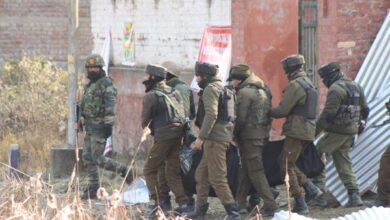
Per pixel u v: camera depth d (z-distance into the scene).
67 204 33.22
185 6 59.94
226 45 54.62
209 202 46.72
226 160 42.72
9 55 102.06
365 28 47.16
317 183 44.72
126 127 65.19
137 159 62.69
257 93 41.22
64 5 101.06
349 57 46.84
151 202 44.75
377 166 44.28
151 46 63.50
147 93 43.03
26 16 102.31
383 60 46.12
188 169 43.41
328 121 42.38
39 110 74.38
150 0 63.31
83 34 98.06
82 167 55.28
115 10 67.56
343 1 46.38
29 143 66.25
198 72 40.59
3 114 74.31
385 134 44.34
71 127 59.69
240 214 42.50
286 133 41.38
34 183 33.69
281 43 50.09
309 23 49.16
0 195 36.25
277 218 34.44
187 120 43.28
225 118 40.50
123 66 66.75
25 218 32.31
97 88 48.59
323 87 47.12
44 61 86.31
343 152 43.00
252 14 51.00
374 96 45.62
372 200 43.16
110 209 32.38
